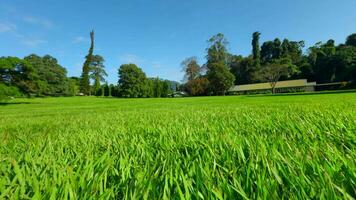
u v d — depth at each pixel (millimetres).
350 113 3268
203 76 90562
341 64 83250
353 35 100688
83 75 93625
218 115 4648
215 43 89500
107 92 94438
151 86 88688
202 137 2027
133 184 974
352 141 1663
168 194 895
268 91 86500
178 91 112812
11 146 2055
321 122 2480
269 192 827
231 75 83312
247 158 1337
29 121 6312
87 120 5414
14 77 45062
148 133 2549
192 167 1135
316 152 1301
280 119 3064
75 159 1425
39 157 1489
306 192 877
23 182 953
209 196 844
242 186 968
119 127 3207
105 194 866
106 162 1280
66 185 909
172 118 4527
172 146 1782
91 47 94625
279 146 1560
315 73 91125
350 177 954
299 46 114875
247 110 5906
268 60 115375
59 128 3869
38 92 47125
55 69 67500
